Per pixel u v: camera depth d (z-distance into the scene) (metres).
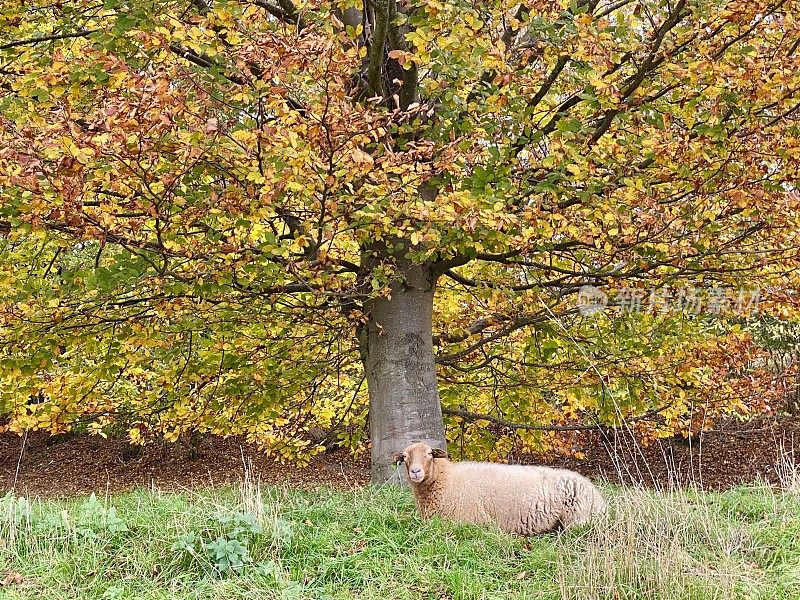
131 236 8.09
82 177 6.36
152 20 7.01
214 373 10.50
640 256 8.71
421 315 9.12
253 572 4.84
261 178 6.44
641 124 8.09
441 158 7.20
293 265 7.90
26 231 7.00
